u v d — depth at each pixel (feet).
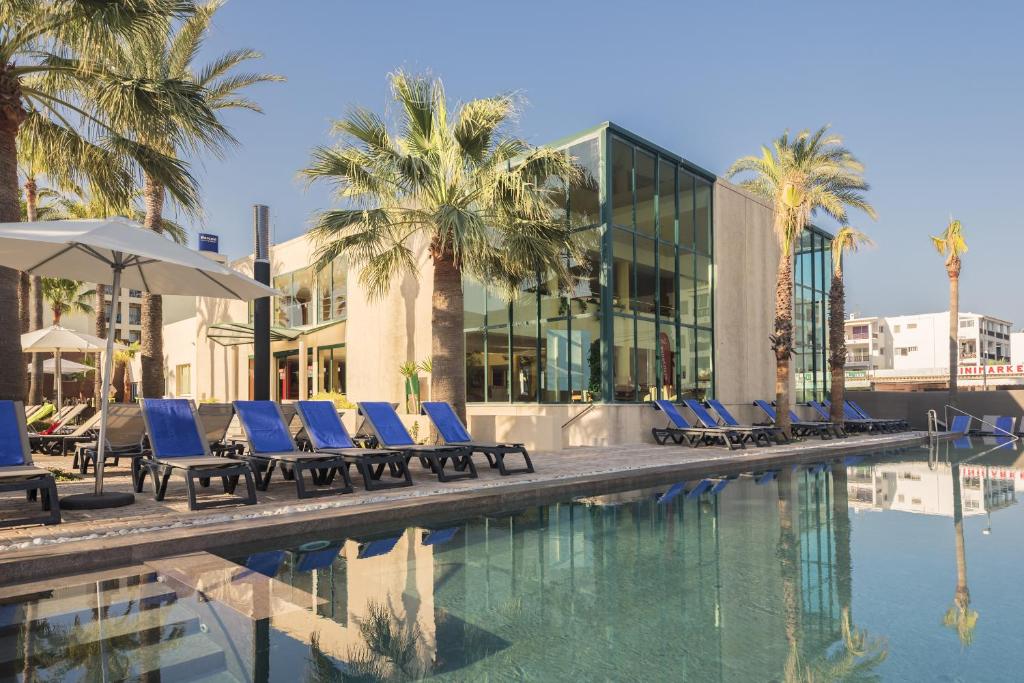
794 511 22.74
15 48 25.00
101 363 74.59
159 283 24.58
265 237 43.88
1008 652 9.67
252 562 15.40
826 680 8.60
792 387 74.02
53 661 9.03
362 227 36.78
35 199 69.00
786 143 59.47
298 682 8.40
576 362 51.57
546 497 25.39
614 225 51.19
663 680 8.64
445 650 9.74
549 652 9.70
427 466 33.24
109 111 26.99
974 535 18.57
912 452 48.83
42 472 17.43
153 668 8.79
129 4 24.34
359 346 66.08
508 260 37.81
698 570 14.74
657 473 30.78
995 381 185.88
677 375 57.06
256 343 42.98
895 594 12.82
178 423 22.72
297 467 22.43
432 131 38.32
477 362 58.80
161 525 17.25
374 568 14.84
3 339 23.94
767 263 70.79
